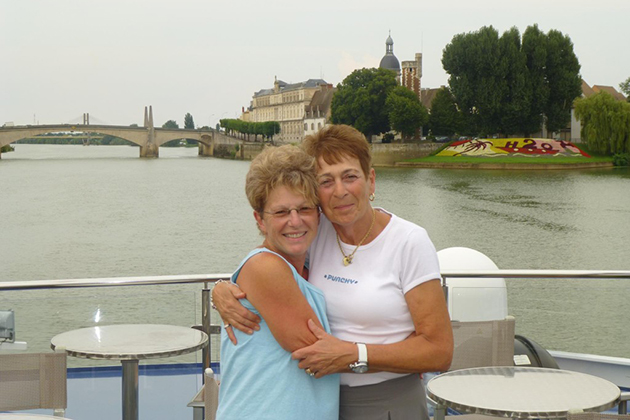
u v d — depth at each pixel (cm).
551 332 414
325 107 15675
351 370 242
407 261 253
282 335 236
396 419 260
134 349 366
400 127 10131
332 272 260
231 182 9625
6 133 11794
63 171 11594
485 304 414
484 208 6206
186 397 383
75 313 362
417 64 15950
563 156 9419
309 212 246
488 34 9300
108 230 5659
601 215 5797
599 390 310
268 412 237
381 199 6775
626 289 413
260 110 18838
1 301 357
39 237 5334
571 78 9325
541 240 4875
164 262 4559
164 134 15088
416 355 248
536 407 289
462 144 10062
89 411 374
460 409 293
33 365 343
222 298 242
